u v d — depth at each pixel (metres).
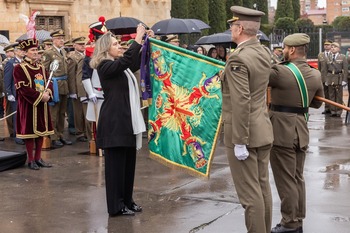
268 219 5.50
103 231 6.29
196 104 6.43
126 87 6.66
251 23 5.33
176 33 16.25
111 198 6.76
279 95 5.91
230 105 5.32
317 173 8.97
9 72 12.04
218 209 7.06
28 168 9.51
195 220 6.63
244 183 5.33
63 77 11.84
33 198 7.66
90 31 9.16
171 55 6.57
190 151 6.50
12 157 9.38
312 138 12.41
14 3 18.16
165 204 7.31
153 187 8.17
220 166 9.56
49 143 11.42
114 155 6.70
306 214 6.82
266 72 5.34
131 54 6.46
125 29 15.30
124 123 6.59
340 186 8.13
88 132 11.96
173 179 8.64
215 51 15.54
